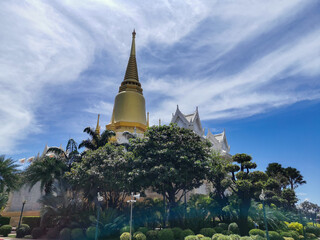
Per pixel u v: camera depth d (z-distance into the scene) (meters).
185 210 30.36
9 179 30.44
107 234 27.47
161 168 27.16
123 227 28.27
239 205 31.27
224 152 60.19
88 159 31.58
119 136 56.03
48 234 27.92
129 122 62.47
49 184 31.47
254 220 30.41
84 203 31.27
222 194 34.34
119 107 65.69
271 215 30.19
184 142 30.86
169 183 30.56
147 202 32.66
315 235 35.44
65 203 28.38
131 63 74.81
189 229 26.88
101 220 27.95
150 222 30.14
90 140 36.59
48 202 28.05
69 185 30.64
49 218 28.80
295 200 43.81
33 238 29.09
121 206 33.22
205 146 32.50
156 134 31.69
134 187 29.83
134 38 79.12
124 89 69.56
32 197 45.78
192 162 28.80
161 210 30.73
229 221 31.14
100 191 31.36
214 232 26.81
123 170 30.20
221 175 33.94
